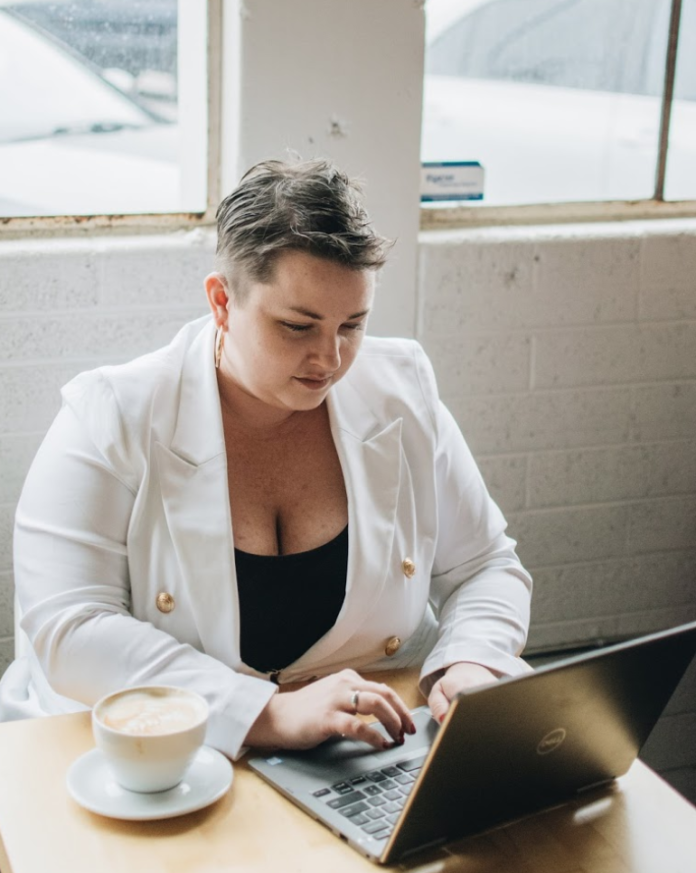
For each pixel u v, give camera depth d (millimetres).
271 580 1480
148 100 2174
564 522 2639
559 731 1128
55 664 1389
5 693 1647
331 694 1282
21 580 1448
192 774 1199
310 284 1309
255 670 1449
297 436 1554
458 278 2393
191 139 2219
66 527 1438
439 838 1117
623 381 2600
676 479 2715
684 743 2836
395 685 1479
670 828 1180
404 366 1663
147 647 1369
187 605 1449
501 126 2451
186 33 2164
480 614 1563
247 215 1343
